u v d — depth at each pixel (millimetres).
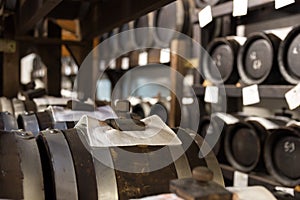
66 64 6496
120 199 955
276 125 2326
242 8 1606
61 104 2256
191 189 680
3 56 2814
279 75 2287
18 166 969
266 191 907
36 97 2529
